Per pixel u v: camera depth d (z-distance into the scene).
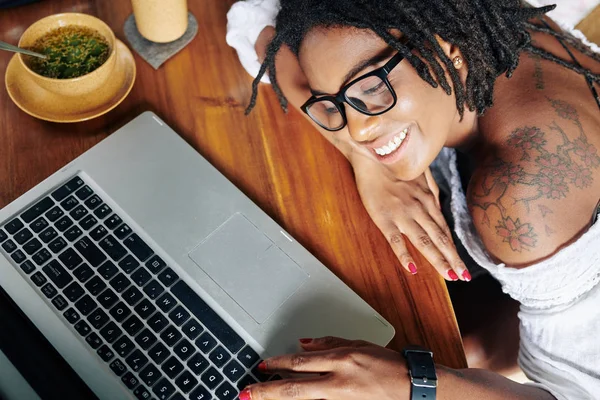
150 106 0.84
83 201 0.74
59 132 0.80
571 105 0.75
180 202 0.75
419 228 0.80
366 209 0.80
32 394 0.63
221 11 0.93
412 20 0.62
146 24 0.84
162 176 0.77
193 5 0.93
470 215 0.81
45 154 0.79
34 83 0.80
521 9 0.72
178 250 0.72
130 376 0.64
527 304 0.77
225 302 0.69
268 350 0.67
